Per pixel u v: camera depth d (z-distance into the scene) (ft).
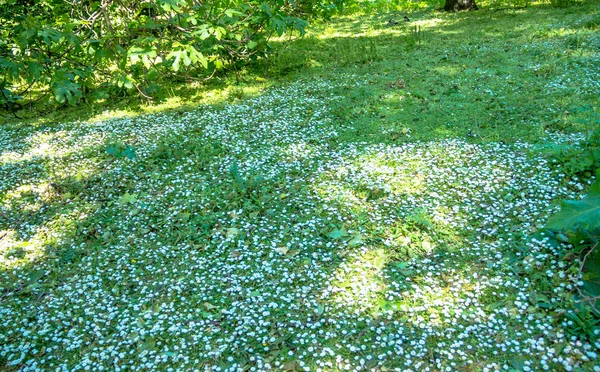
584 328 8.14
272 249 10.97
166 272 10.57
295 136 16.15
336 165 14.12
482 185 12.52
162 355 8.50
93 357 8.59
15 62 17.67
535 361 7.89
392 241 10.89
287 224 11.77
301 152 15.05
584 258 9.06
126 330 9.11
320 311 9.19
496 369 7.82
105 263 10.91
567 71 19.58
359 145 15.26
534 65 20.77
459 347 8.28
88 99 21.01
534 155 13.50
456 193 12.36
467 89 18.80
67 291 10.19
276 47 27.73
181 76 22.22
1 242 11.84
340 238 11.18
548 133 14.69
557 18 29.50
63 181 14.19
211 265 10.70
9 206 13.29
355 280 9.89
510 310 8.83
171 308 9.56
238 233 11.54
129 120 18.57
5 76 19.25
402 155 14.28
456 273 9.90
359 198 12.55
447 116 16.62
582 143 12.94
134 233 11.94
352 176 13.47
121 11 20.44
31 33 17.13
